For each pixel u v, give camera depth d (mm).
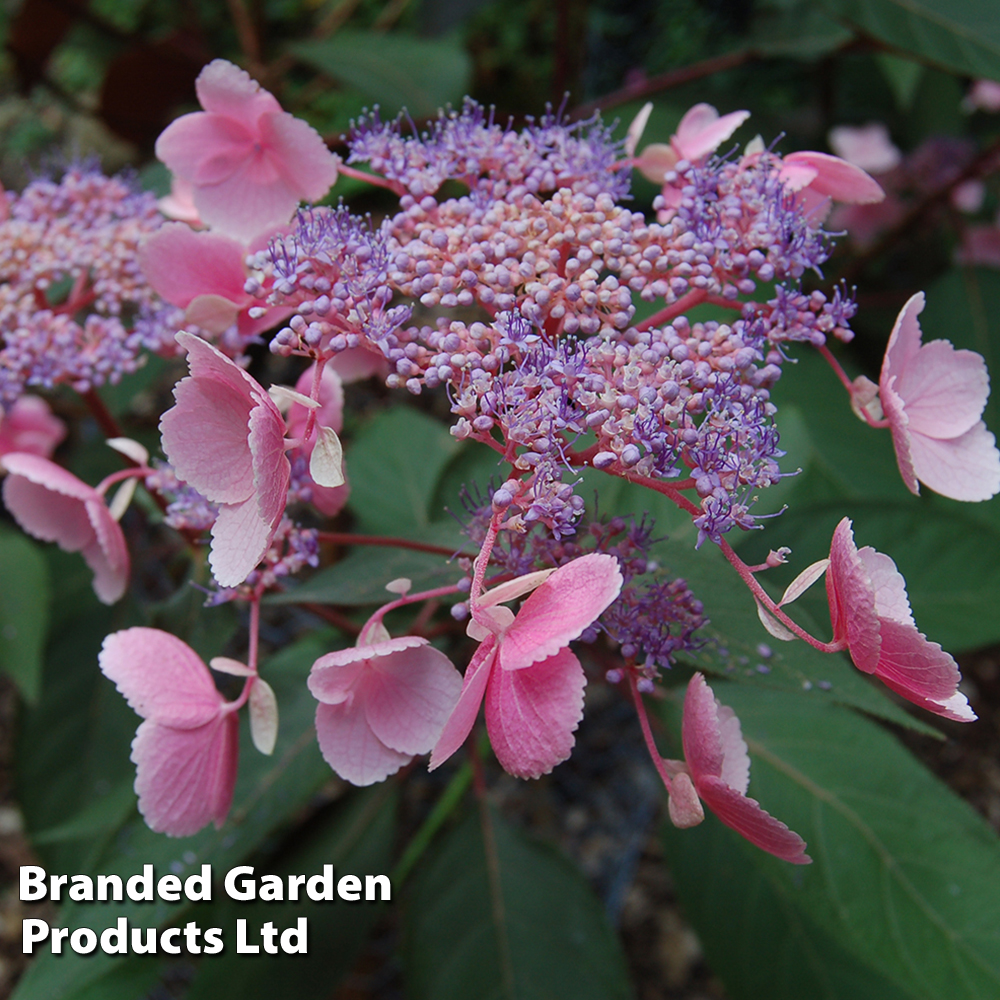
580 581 304
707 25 1138
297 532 352
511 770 305
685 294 355
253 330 373
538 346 318
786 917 502
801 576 314
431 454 629
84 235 403
